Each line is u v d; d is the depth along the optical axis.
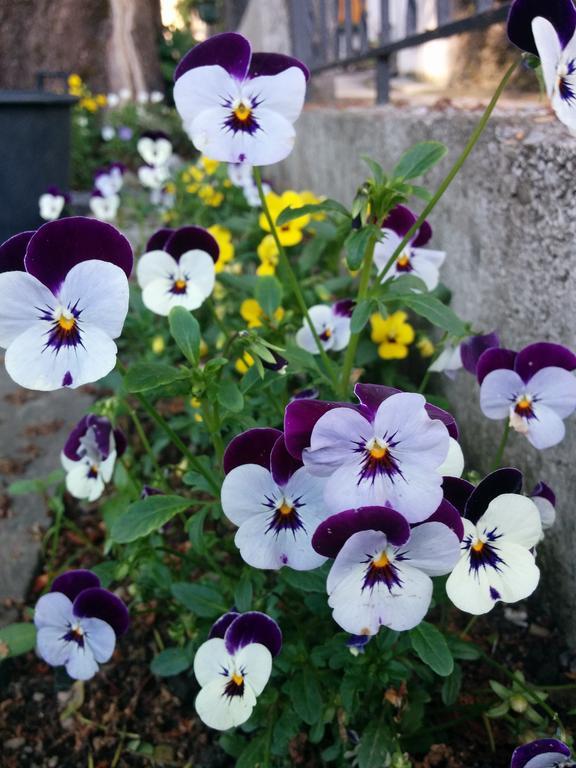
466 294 0.36
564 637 0.30
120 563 0.27
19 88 1.69
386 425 0.17
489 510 0.19
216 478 0.27
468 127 0.34
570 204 0.27
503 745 0.26
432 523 0.18
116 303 0.18
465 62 0.83
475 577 0.19
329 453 0.18
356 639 0.22
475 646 0.25
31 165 0.84
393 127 0.44
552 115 0.33
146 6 1.70
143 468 0.41
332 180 0.61
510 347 0.32
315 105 0.73
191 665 0.29
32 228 0.86
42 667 0.32
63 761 0.28
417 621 0.18
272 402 0.29
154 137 0.70
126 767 0.28
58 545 0.38
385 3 0.56
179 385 0.23
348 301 0.32
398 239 0.30
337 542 0.18
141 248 0.67
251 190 0.58
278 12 0.91
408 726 0.25
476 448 0.36
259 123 0.23
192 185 0.71
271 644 0.22
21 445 0.46
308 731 0.27
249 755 0.24
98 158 1.49
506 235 0.32
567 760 0.21
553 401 0.24
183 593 0.27
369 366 0.41
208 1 2.31
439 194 0.25
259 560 0.20
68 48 1.68
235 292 0.46
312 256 0.46
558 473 0.29
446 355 0.28
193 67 0.22
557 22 0.20
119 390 0.35
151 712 0.30
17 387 0.54
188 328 0.23
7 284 0.18
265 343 0.23
